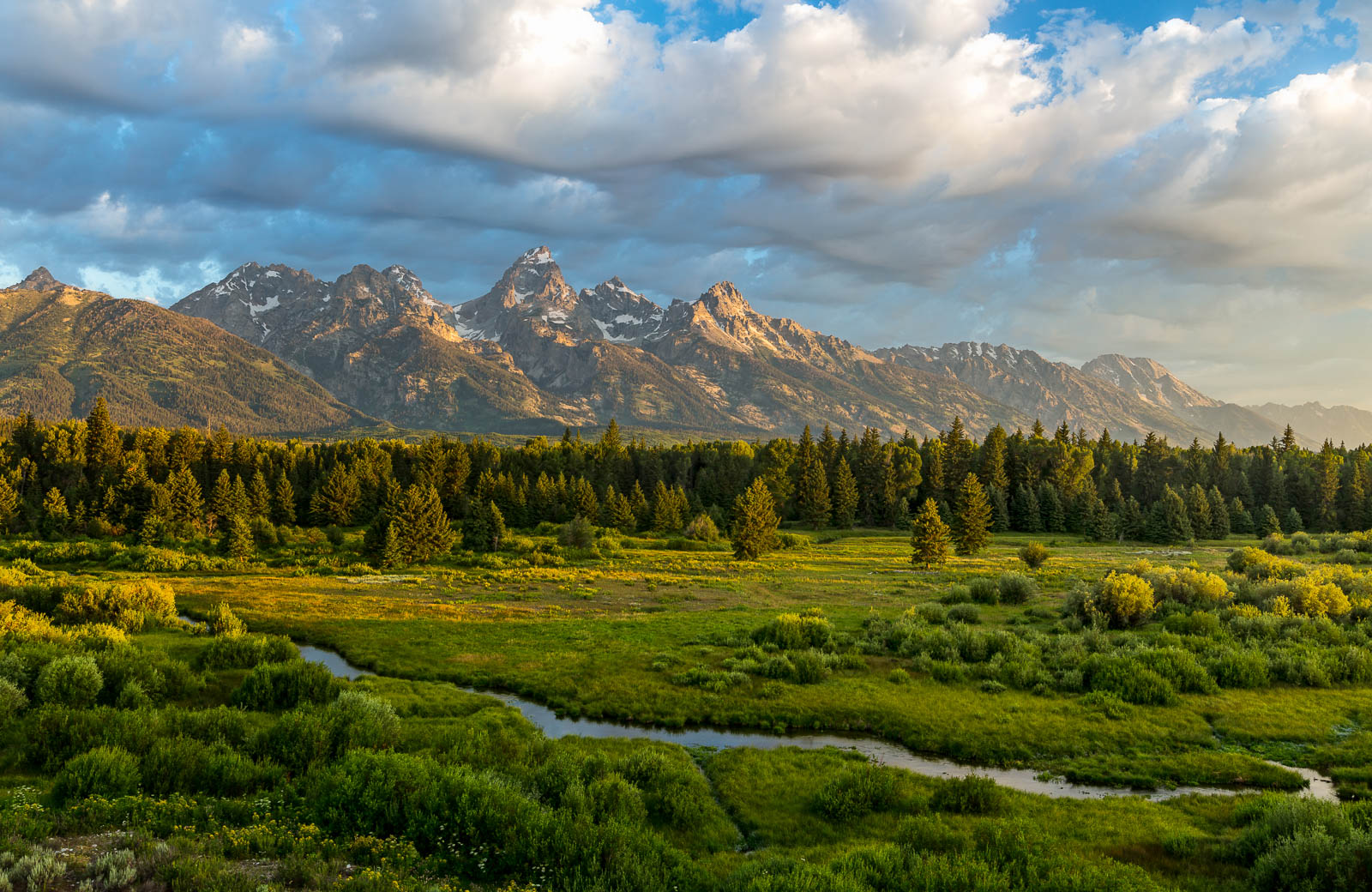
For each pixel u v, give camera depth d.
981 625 49.66
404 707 33.09
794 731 32.34
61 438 150.62
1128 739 29.70
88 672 28.72
